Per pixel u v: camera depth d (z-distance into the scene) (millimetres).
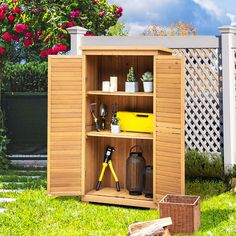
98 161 7398
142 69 7164
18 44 11016
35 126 10250
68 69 6969
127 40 7945
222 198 7059
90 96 7125
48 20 9078
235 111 7824
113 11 9844
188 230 5840
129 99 7234
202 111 7926
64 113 7004
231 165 7777
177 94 6516
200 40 7832
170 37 7871
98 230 5965
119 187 7188
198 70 7910
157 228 5523
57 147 7008
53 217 6379
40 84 10883
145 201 6789
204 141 7988
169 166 6613
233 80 7812
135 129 7035
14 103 10195
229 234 5742
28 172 9078
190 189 7465
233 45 7781
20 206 6777
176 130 6539
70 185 7035
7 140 9617
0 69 9688
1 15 8984
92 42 8062
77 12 9156
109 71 7297
